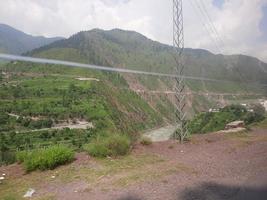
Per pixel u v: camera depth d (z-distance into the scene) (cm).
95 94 12406
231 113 7581
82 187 966
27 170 1181
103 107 11025
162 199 840
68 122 9794
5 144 7594
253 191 905
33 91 12256
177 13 2316
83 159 1311
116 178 1047
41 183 1027
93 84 13725
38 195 916
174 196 863
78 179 1050
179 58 2298
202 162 1295
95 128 9056
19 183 1044
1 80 13875
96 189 940
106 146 1407
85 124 9544
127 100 14850
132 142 1661
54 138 8262
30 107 10575
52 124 9588
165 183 985
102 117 10062
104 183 996
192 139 1930
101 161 1283
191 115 15588
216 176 1074
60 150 1261
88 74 16450
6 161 1477
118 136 1493
